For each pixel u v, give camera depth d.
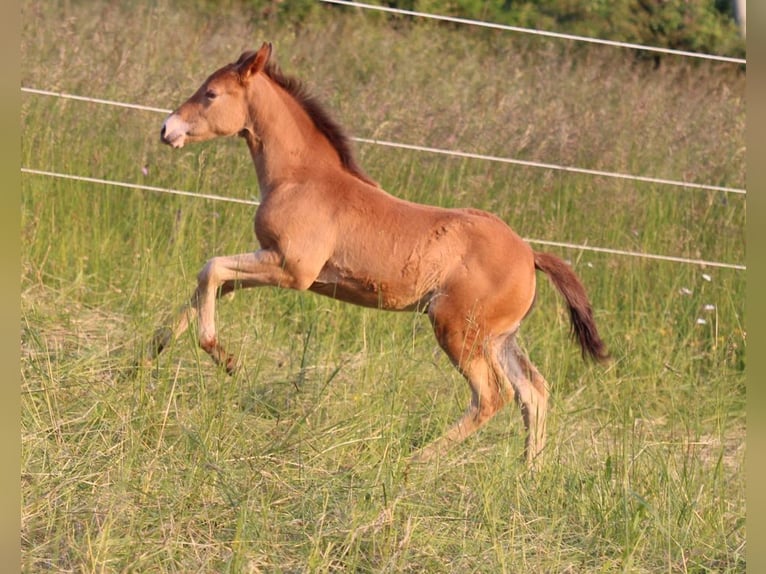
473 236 10.81
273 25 19.09
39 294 12.69
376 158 15.16
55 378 10.20
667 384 12.87
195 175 14.76
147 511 8.36
